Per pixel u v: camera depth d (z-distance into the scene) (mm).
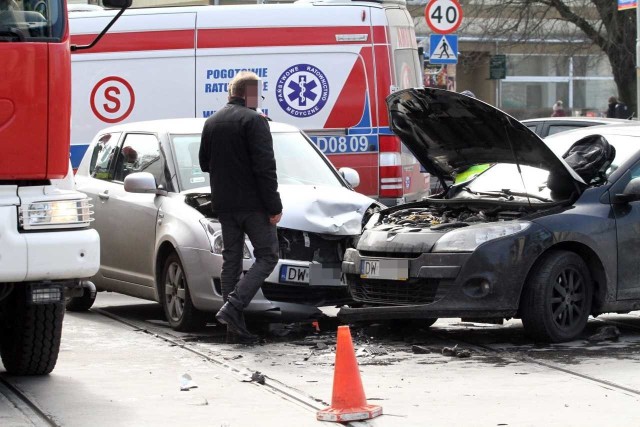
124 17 31562
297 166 23812
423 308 19641
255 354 19391
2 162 15641
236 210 20234
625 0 43125
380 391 16141
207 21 31391
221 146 20234
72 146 31594
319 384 16797
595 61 76125
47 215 15664
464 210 21359
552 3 64938
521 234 19594
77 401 15641
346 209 21828
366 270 20391
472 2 70438
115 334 21719
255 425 14164
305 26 31266
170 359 18938
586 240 20094
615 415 14477
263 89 31234
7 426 14156
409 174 32438
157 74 31500
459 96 20375
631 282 20609
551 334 19766
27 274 15453
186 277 21531
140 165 24094
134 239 23500
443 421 14234
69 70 16094
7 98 15633
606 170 21062
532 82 82688
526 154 20859
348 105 31219
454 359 18766
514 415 14531
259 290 20859
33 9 15859
